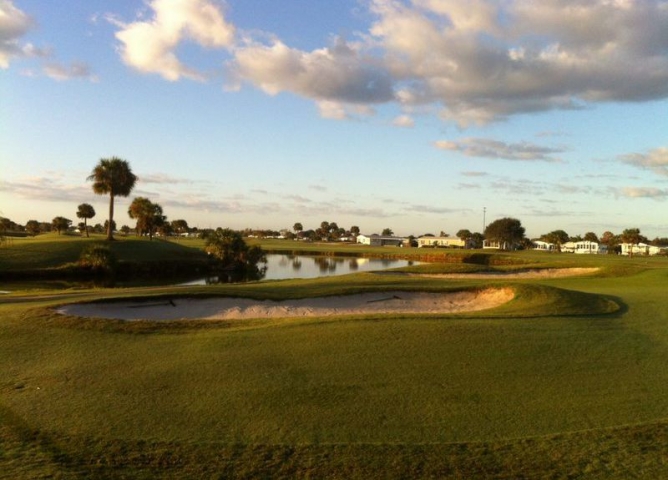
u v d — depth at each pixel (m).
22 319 19.11
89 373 13.20
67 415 10.36
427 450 8.72
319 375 12.84
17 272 58.62
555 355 14.77
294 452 8.64
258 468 8.09
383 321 18.38
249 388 11.92
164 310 22.75
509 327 17.73
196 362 14.00
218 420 10.09
